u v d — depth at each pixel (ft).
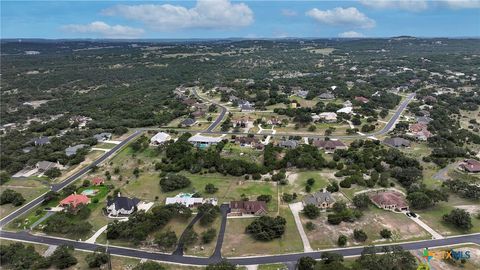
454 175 541.34
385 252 344.08
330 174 545.44
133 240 387.75
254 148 654.53
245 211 438.40
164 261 355.97
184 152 629.51
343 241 371.97
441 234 391.45
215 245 379.35
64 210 455.22
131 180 549.13
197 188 514.68
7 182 554.05
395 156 577.84
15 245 372.38
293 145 653.71
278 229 389.39
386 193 460.96
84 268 345.92
